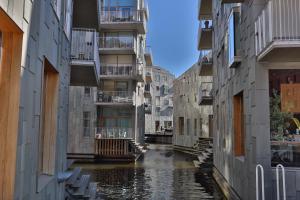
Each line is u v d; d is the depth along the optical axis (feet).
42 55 17.62
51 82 22.90
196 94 109.40
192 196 41.24
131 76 91.66
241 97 36.83
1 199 12.81
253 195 26.86
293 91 26.37
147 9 102.94
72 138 83.97
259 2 27.22
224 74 45.03
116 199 39.47
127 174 61.11
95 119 85.30
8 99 13.25
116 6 91.66
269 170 25.54
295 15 22.86
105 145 84.43
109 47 91.45
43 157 21.83
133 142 86.07
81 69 34.88
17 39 13.55
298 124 26.14
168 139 166.20
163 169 68.49
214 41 58.59
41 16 17.19
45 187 19.10
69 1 29.35
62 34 24.84
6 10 11.39
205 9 65.21
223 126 46.37
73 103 85.35
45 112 22.47
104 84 94.17
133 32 92.79
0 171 12.93
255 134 26.43
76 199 28.60
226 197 39.17
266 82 26.40
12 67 13.39
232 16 34.30
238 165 33.91
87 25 41.27
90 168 70.28
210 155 66.54
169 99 206.49
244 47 31.12
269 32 23.24
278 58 25.50
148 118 196.24
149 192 43.83
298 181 25.16
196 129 108.99
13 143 13.07
